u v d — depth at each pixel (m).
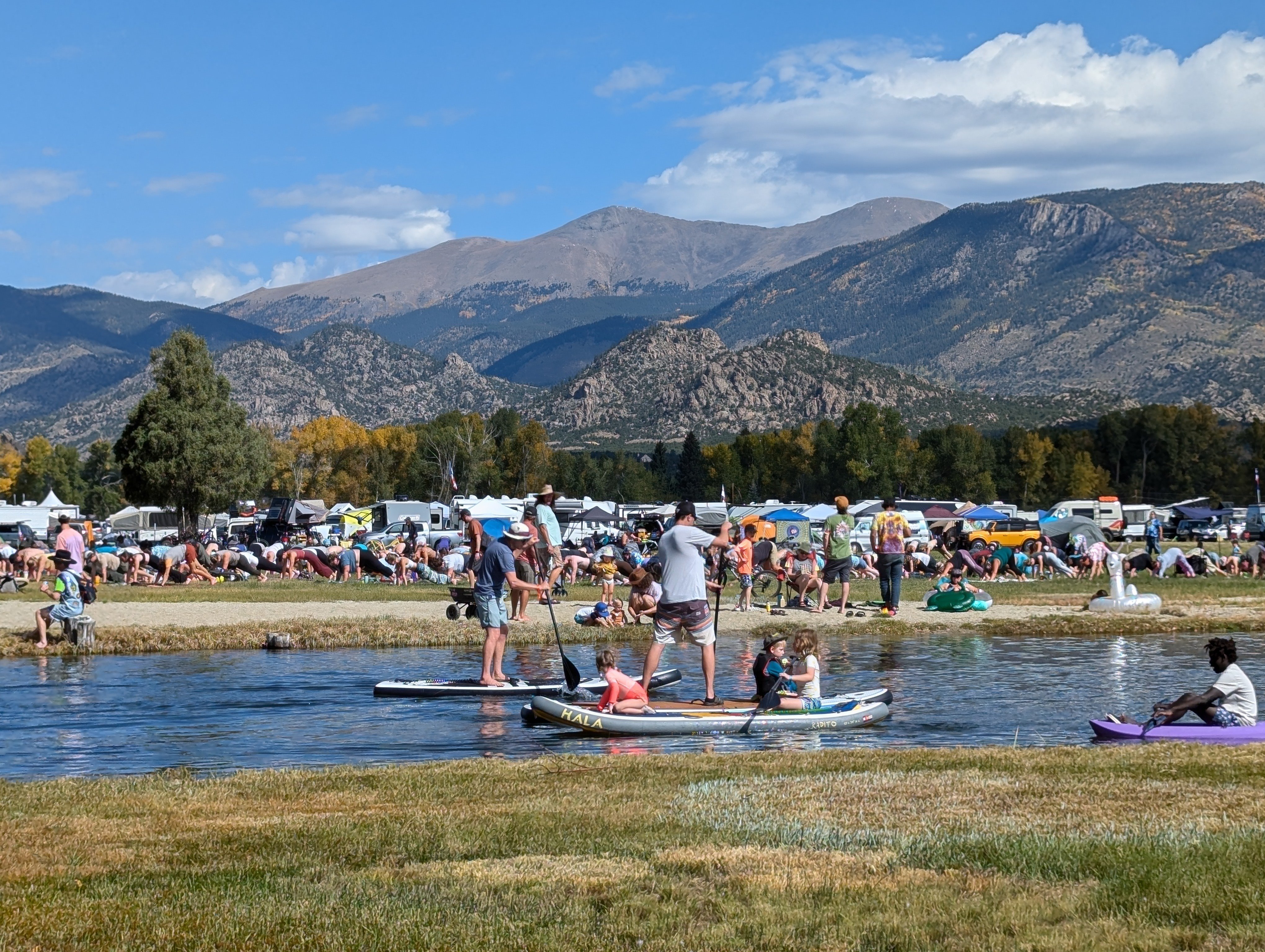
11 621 30.52
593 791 12.29
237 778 13.40
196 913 8.13
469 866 9.30
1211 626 31.94
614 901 8.33
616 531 86.94
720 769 13.55
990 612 34.84
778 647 18.92
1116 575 35.81
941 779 12.48
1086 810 10.76
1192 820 10.28
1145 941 7.29
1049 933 7.51
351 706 20.23
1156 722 16.66
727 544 19.30
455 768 13.96
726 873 9.02
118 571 47.31
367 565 50.56
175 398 98.25
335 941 7.55
